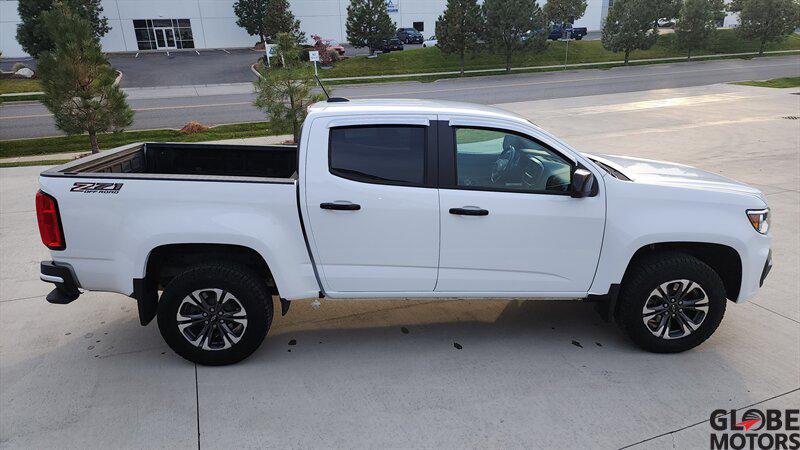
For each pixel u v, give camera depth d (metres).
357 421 3.00
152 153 4.57
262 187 3.33
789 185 7.93
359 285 3.52
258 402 3.17
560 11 45.44
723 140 11.71
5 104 21.58
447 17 30.03
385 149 3.40
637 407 3.10
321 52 31.86
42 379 3.41
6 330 4.07
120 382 3.38
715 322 3.56
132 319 4.27
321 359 3.65
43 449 2.78
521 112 17.22
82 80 11.61
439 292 3.58
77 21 11.61
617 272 3.51
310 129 3.38
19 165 11.51
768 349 3.71
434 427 2.94
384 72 31.50
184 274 3.36
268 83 11.74
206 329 3.46
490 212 3.39
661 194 3.47
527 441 2.83
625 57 33.88
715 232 3.43
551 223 3.44
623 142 11.77
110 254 3.34
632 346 3.79
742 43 42.47
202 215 3.30
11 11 38.47
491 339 3.91
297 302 4.56
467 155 3.49
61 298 3.43
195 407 3.13
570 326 4.11
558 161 3.54
